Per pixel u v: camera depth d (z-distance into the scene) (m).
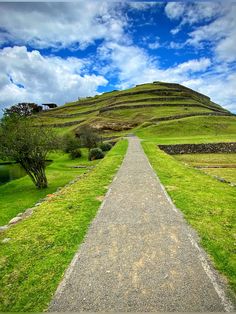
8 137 22.95
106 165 21.59
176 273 5.86
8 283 5.90
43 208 11.09
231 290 5.32
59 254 6.95
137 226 8.49
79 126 86.81
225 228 8.34
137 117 95.31
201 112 98.31
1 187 27.09
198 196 11.82
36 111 146.25
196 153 41.16
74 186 14.87
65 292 5.40
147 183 14.48
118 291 5.34
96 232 8.16
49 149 25.61
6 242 7.93
